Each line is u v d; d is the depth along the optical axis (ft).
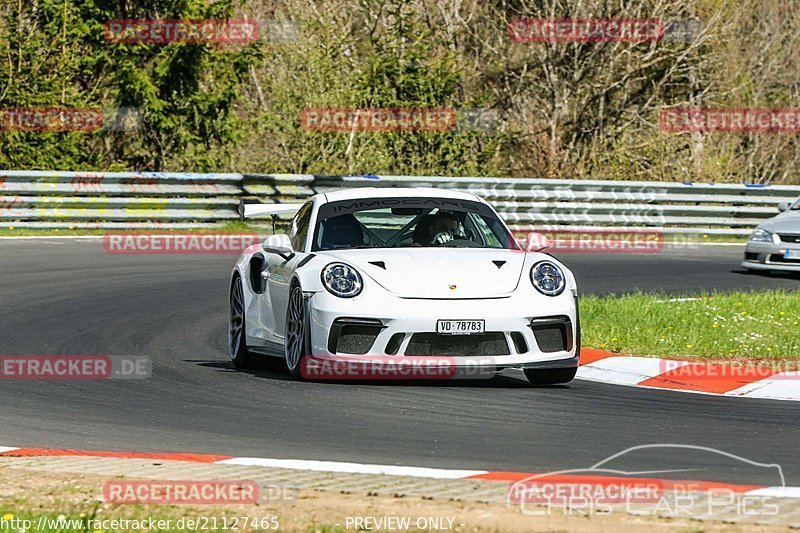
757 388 104.01
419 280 99.40
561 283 102.01
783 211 224.74
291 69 316.81
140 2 314.96
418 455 75.20
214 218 256.52
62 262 202.49
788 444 79.46
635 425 86.07
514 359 98.07
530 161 379.14
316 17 332.80
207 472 69.31
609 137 387.14
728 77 410.93
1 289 169.17
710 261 236.43
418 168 322.14
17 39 294.87
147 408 92.68
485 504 60.23
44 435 82.58
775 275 215.31
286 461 72.43
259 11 384.06
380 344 97.14
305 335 100.01
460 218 112.57
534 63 394.32
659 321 138.82
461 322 96.73
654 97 394.73
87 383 104.73
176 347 128.06
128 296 167.22
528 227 271.69
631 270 214.28
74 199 243.40
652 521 56.29
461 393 99.35
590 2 388.57
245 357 116.47
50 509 60.80
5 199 239.30
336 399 95.86
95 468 70.95
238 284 119.14
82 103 299.38
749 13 426.92
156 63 312.71
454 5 397.60
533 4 387.55
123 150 312.91
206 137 315.58
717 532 54.39
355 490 63.87
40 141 296.30
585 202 280.10
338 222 110.52
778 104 430.61
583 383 107.45
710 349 122.83
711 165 355.15
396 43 338.95
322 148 311.06
